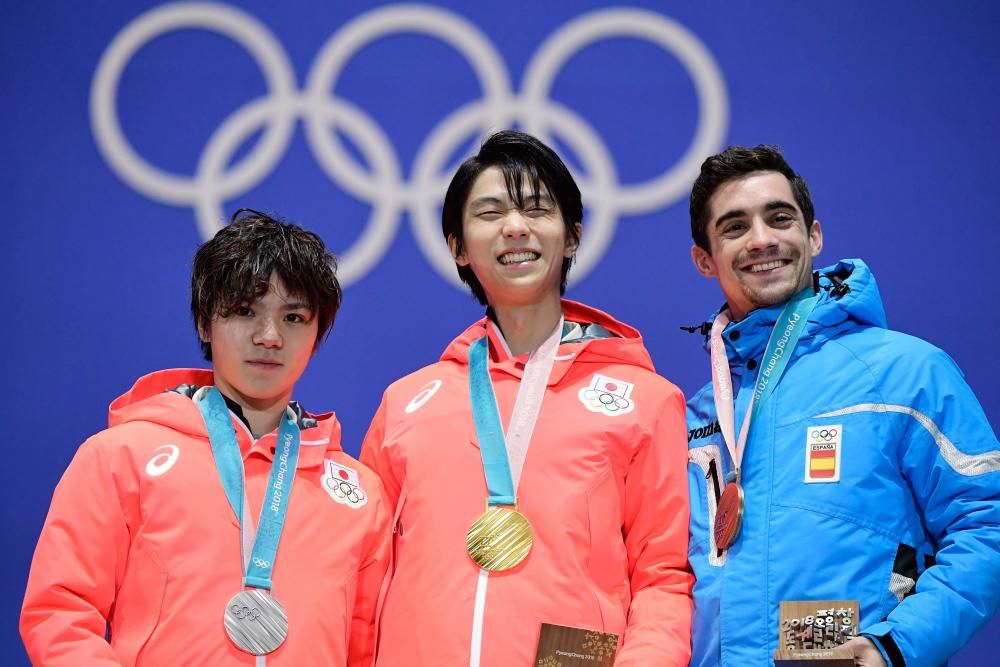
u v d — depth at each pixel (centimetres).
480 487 828
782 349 870
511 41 1482
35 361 1428
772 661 768
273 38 1489
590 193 1450
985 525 775
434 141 1469
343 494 839
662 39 1466
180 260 1451
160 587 758
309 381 1434
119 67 1480
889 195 1412
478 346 916
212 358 859
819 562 778
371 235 1459
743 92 1449
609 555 815
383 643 807
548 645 770
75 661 716
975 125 1418
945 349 1378
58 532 764
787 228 896
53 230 1450
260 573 774
